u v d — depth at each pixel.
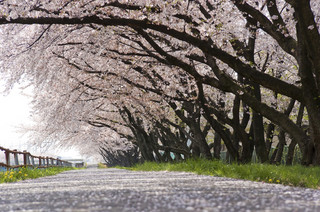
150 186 7.74
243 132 17.78
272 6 14.00
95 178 13.59
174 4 13.38
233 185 7.74
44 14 12.45
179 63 14.84
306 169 10.84
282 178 8.98
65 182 11.22
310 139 13.16
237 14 15.36
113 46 20.14
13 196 6.48
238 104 17.41
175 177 11.88
